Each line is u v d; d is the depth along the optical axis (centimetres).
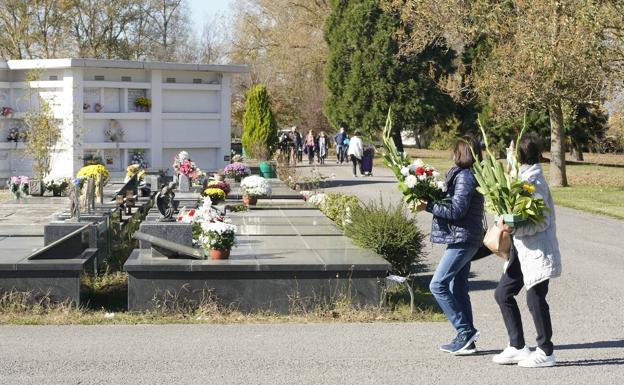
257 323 953
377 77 4584
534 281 746
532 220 743
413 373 736
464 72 4538
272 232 1368
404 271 1221
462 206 793
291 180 2658
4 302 988
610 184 3161
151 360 773
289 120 6031
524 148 773
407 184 804
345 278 1018
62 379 707
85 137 2408
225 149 2630
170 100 2539
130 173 2038
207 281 1000
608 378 721
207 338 870
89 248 1158
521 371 745
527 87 2645
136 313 989
